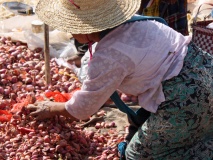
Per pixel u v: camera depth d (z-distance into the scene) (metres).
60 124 3.38
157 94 2.86
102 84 2.82
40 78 3.95
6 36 4.55
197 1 5.97
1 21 4.96
